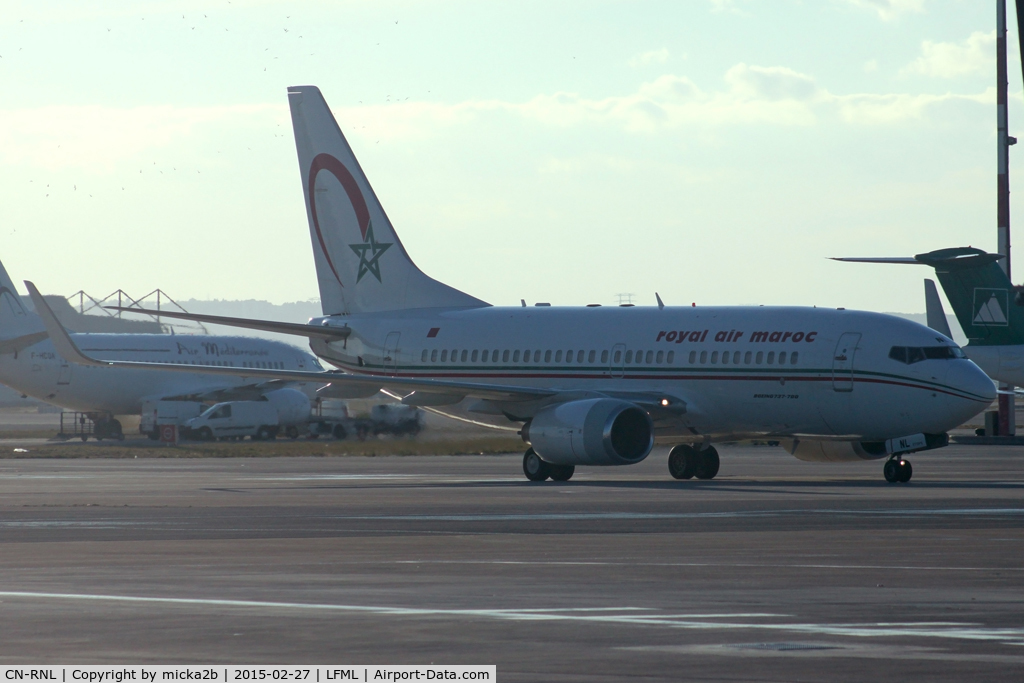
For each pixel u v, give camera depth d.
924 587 59.00
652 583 60.44
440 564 68.00
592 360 161.12
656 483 144.75
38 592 57.97
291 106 189.62
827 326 146.00
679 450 159.62
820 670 40.91
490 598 55.88
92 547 76.88
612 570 65.19
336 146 186.88
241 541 80.31
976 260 197.00
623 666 41.59
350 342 183.88
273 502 115.31
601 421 145.00
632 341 158.75
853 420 143.88
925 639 46.19
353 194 186.38
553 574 63.75
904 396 140.50
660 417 154.38
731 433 153.25
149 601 55.22
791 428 148.12
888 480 144.88
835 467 182.25
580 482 148.75
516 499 117.19
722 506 107.00
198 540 81.06
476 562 68.69
